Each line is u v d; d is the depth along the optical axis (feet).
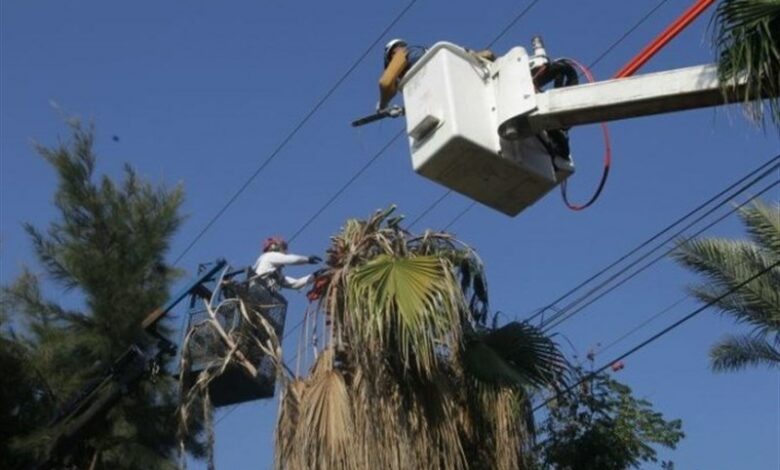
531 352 45.01
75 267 67.87
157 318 53.31
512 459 42.04
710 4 24.89
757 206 65.67
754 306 65.46
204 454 63.62
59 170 70.28
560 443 52.13
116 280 67.97
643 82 24.49
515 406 42.88
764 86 24.08
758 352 67.62
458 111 25.39
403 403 40.22
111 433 64.18
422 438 39.78
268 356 45.75
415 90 26.50
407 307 39.65
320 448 39.63
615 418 53.93
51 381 67.41
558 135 26.78
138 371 56.54
